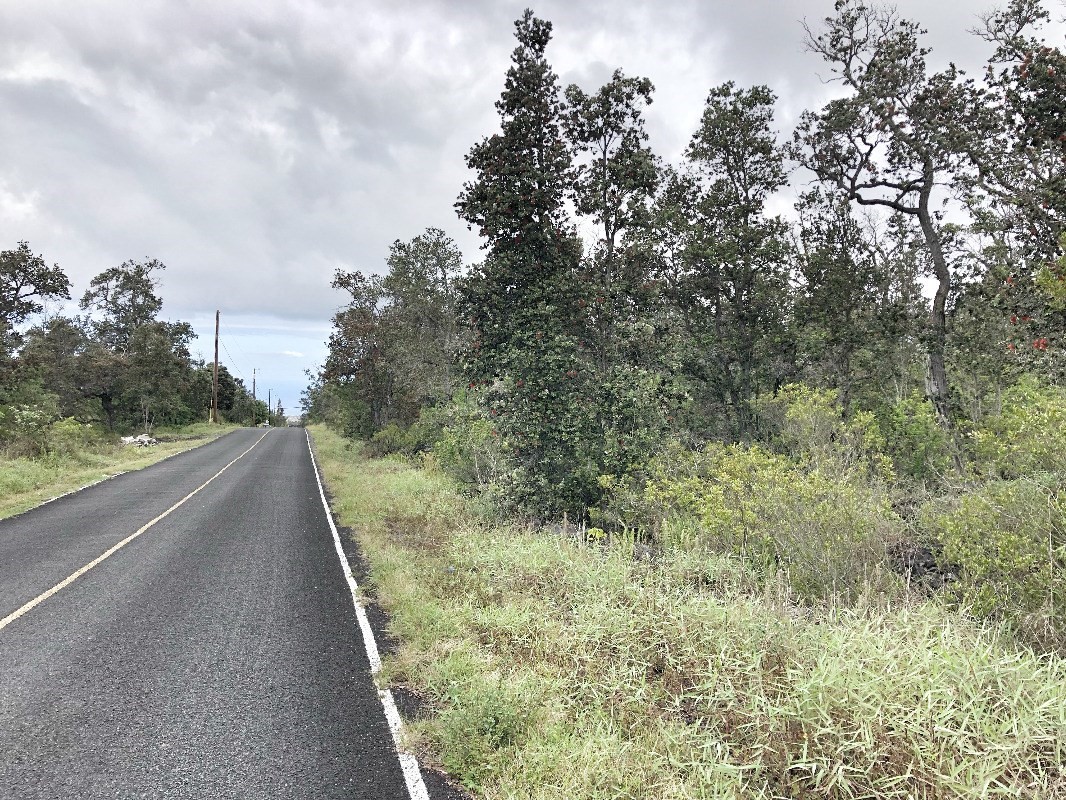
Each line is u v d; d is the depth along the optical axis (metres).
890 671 3.38
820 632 4.37
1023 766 2.81
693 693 4.21
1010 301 14.85
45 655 5.27
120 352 49.25
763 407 19.47
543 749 3.68
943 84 17.64
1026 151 15.28
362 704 4.46
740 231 22.17
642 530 10.17
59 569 8.10
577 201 12.71
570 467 11.98
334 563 8.70
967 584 5.59
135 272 51.38
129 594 7.05
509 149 12.28
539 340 11.83
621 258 13.21
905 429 17.00
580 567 7.00
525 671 4.70
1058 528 5.43
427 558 8.46
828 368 24.89
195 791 3.38
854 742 3.02
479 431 14.86
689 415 22.03
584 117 12.52
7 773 3.51
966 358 19.95
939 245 19.22
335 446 34.81
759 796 3.11
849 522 6.65
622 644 4.99
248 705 4.41
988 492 6.39
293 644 5.60
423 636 5.56
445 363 24.88
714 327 23.52
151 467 22.48
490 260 12.51
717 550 8.18
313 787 3.45
